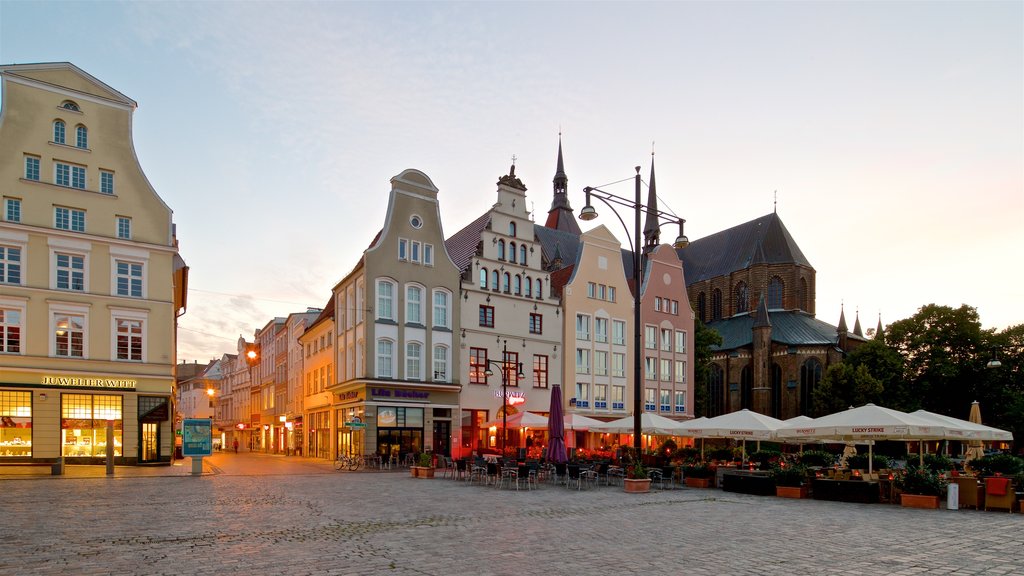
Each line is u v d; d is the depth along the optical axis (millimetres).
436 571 10500
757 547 13008
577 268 56188
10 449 34312
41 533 13758
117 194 38688
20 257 35375
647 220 88250
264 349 83500
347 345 47219
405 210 46406
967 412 68000
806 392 86750
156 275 39406
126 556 11375
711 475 28203
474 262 49750
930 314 69938
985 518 18281
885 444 57844
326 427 53156
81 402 36469
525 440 50719
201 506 18844
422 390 44969
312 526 15102
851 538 14281
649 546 12984
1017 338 67000
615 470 29094
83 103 38156
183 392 129750
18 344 34875
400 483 28047
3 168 35281
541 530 14938
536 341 52656
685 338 65250
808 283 98562
